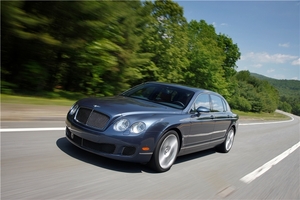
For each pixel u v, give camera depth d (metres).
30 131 6.09
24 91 11.77
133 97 5.68
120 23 12.96
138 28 14.72
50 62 13.15
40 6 9.74
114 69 14.33
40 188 3.43
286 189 5.36
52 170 4.05
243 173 5.95
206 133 5.96
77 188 3.62
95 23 11.15
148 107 4.87
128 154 4.29
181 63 26.33
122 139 4.19
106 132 4.20
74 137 4.67
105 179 4.08
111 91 15.18
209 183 4.86
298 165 7.87
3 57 11.55
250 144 10.58
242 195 4.57
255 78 111.19
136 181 4.24
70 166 4.31
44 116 7.71
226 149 7.66
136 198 3.69
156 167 4.67
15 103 8.49
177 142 4.98
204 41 33.88
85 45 12.22
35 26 9.79
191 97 5.66
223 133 7.05
